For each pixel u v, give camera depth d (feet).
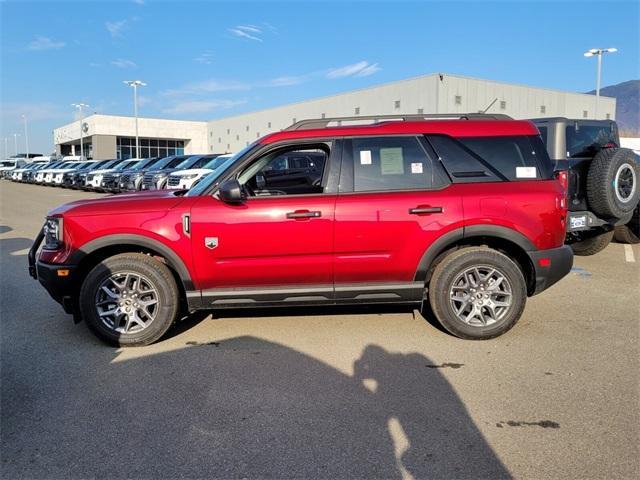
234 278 14.21
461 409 10.68
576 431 9.78
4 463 9.00
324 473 8.60
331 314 17.06
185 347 14.42
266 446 9.41
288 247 14.03
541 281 14.71
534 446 9.29
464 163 14.62
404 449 9.25
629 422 10.07
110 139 208.64
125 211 14.20
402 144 14.62
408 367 12.87
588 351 13.76
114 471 8.74
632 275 22.41
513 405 10.83
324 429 9.97
